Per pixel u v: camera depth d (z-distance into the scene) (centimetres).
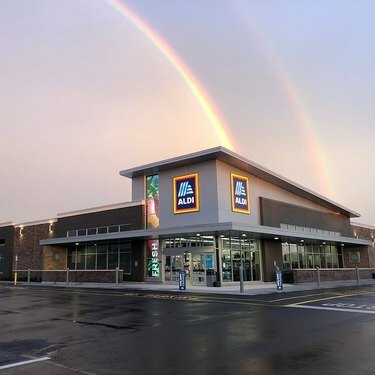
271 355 788
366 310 1461
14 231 4825
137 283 3416
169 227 3109
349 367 696
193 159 3241
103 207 3922
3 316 1424
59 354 834
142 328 1127
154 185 3594
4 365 750
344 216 5391
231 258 3209
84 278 3538
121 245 3688
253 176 3641
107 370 705
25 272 4391
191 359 769
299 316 1316
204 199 3222
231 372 679
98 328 1141
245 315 1355
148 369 707
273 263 3594
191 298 2039
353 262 4959
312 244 4431
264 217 3612
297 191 4231
